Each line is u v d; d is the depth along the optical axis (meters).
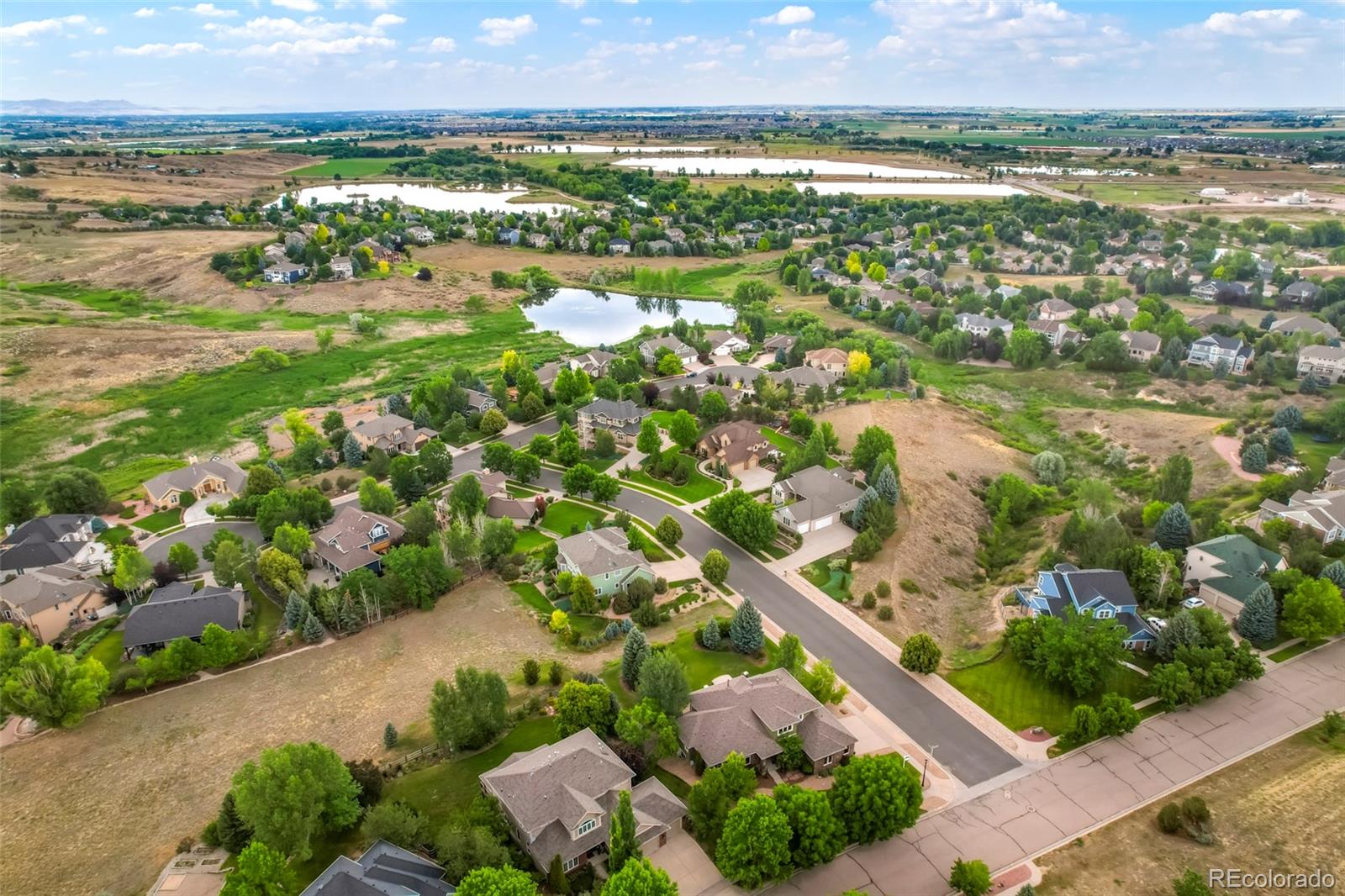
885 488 113.38
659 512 119.75
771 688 73.50
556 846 58.75
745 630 84.12
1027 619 83.62
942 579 103.25
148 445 147.25
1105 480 133.50
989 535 115.50
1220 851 59.94
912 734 73.56
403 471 122.81
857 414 155.12
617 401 152.62
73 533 110.69
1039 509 120.62
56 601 91.88
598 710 70.19
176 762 71.81
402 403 155.75
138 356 186.38
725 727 69.44
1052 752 70.88
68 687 75.06
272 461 131.38
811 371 166.88
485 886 51.19
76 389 167.88
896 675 82.25
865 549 103.25
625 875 51.66
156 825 64.94
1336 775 66.31
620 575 97.12
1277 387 158.25
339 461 139.50
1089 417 156.88
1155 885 57.31
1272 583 87.75
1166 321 188.62
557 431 150.62
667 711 70.81
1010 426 159.75
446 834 57.69
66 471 136.88
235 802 60.25
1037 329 198.12
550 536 112.69
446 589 99.06
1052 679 78.75
